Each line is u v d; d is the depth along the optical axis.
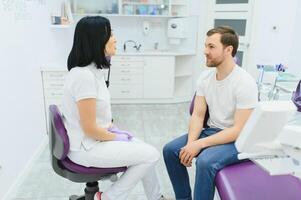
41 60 3.10
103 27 1.46
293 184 1.40
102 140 1.55
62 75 3.04
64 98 1.52
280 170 0.86
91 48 1.46
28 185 2.28
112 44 1.53
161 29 4.89
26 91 2.57
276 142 0.83
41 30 3.12
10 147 2.17
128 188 1.61
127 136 1.67
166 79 4.60
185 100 4.92
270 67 2.84
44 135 3.10
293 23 3.22
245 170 1.51
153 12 4.62
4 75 2.10
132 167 1.59
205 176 1.53
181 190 1.93
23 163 2.42
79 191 2.21
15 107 2.29
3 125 2.05
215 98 1.80
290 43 3.28
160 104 4.69
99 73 1.54
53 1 3.67
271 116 0.77
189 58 4.87
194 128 1.86
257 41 3.89
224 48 1.67
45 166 2.60
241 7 4.19
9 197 2.08
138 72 4.50
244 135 0.85
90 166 1.53
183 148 1.71
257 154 0.89
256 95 1.66
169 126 3.70
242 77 1.68
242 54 4.29
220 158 1.53
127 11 4.59
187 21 4.63
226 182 1.42
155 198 1.84
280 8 3.38
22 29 2.52
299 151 0.77
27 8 2.67
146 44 4.94
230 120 1.78
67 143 1.47
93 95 1.44
